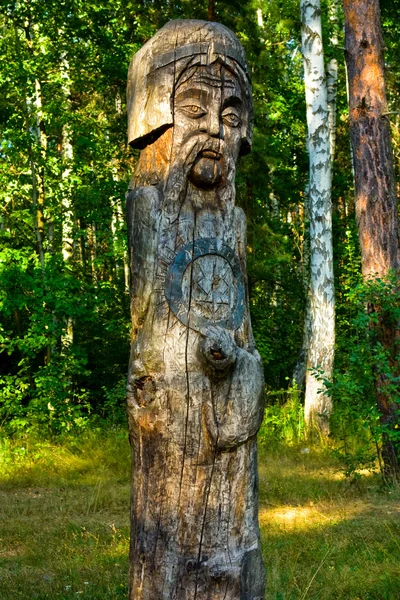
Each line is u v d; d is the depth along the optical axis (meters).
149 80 3.53
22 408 10.95
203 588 3.19
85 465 9.33
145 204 3.42
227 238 3.48
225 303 3.43
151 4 13.74
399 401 7.27
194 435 3.24
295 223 18.09
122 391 11.55
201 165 3.45
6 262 11.20
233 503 3.28
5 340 11.34
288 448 10.25
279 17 15.02
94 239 18.30
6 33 13.62
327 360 11.06
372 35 8.46
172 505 3.22
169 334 3.32
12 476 8.79
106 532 6.23
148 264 3.38
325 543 5.56
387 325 8.05
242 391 3.33
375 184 8.36
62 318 12.59
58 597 4.48
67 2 12.69
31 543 5.82
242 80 3.62
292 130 17.86
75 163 12.78
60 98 13.21
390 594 4.41
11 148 11.82
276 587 4.43
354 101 8.51
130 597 3.31
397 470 7.88
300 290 16.41
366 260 8.41
